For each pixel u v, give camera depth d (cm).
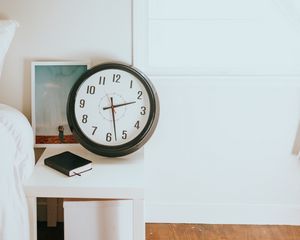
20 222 158
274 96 211
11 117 173
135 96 187
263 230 223
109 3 197
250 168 222
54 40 201
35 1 197
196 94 211
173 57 219
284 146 218
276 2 211
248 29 216
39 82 203
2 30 184
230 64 216
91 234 173
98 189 164
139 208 167
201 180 223
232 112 213
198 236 217
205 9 215
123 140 187
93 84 188
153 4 213
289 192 225
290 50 216
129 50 204
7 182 154
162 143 218
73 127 187
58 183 167
